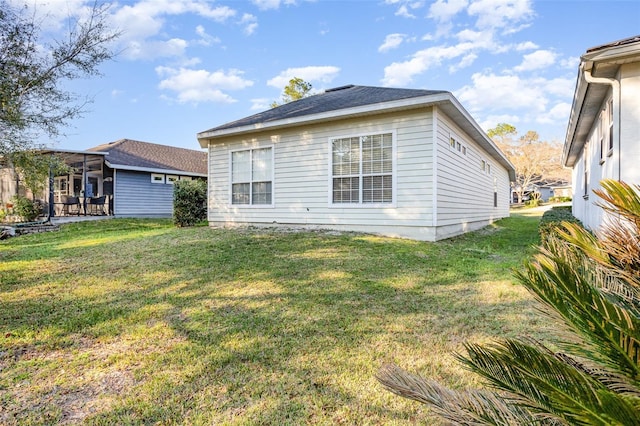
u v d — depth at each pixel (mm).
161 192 18625
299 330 3471
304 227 9523
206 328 3578
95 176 18750
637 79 5062
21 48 8242
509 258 6805
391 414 2195
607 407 816
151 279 5379
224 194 10992
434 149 7828
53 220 14750
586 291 960
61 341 3373
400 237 8227
